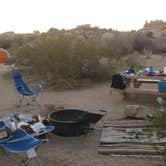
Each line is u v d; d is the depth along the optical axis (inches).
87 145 271.1
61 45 547.5
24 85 403.5
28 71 621.0
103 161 241.0
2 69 684.7
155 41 1043.3
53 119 288.4
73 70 528.7
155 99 408.2
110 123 319.6
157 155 246.8
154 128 233.3
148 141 269.4
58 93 461.7
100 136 290.2
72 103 404.2
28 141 219.8
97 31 1473.9
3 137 225.3
